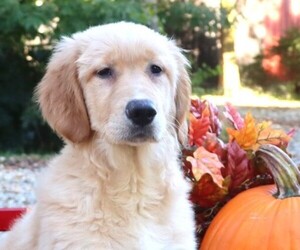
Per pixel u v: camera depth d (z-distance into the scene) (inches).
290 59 196.7
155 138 29.1
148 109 28.5
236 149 33.8
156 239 29.4
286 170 31.2
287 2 210.8
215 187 33.1
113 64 29.9
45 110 31.1
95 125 29.9
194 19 130.6
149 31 31.8
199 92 158.9
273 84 198.7
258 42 207.8
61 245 28.2
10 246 31.4
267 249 29.4
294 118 149.9
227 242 30.5
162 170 30.5
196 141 34.3
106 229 28.9
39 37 103.1
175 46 32.8
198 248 32.8
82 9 94.8
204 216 34.2
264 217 30.2
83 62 30.2
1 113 105.8
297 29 201.0
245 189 34.1
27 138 108.4
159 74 30.7
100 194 29.4
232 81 186.4
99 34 30.7
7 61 105.3
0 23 97.2
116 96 29.2
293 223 29.6
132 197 29.7
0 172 88.1
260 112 157.6
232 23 143.1
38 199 29.9
